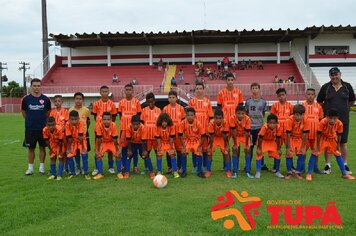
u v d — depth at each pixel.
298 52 33.25
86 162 7.52
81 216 4.89
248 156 7.39
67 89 30.45
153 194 5.92
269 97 28.16
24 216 4.95
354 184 6.47
